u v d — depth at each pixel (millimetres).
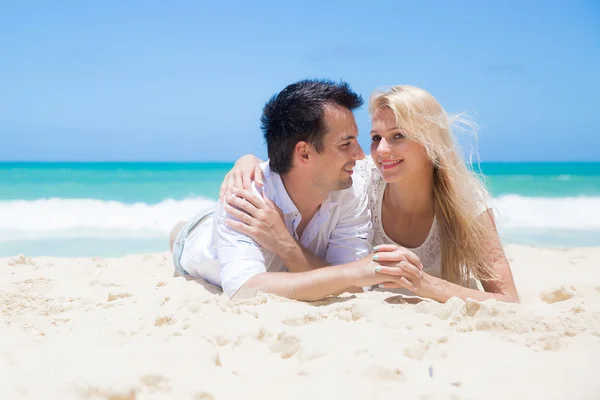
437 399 1731
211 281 3637
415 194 3379
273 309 2676
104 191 16250
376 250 2969
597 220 10641
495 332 2422
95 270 4379
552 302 3186
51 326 2637
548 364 1996
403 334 2309
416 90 3170
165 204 13508
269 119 3227
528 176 24391
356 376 1896
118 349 2156
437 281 3010
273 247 3152
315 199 3324
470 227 3307
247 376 1952
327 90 3105
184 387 1818
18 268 4363
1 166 30125
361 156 3191
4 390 1725
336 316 2621
